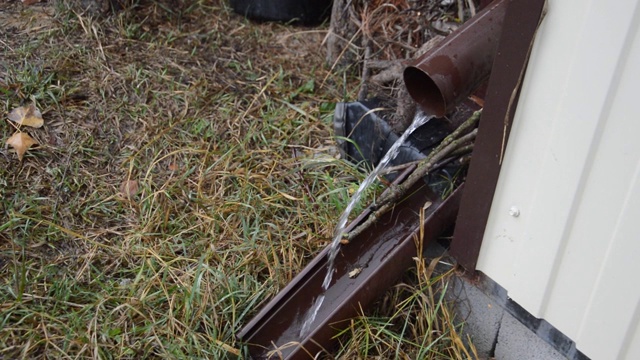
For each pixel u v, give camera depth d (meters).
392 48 2.48
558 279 1.48
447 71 1.60
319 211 2.04
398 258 1.75
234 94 2.59
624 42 1.16
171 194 2.10
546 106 1.35
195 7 3.12
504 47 1.39
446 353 1.79
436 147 1.98
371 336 1.74
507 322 1.71
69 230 1.92
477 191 1.60
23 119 2.24
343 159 2.32
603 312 1.39
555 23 1.28
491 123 1.49
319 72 2.79
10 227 1.88
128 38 2.78
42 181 2.09
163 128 2.36
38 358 1.57
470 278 1.75
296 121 2.47
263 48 2.93
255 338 1.66
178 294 1.75
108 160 2.22
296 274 1.86
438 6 2.28
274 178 2.20
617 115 1.22
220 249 1.92
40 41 2.61
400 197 1.88
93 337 1.61
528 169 1.45
